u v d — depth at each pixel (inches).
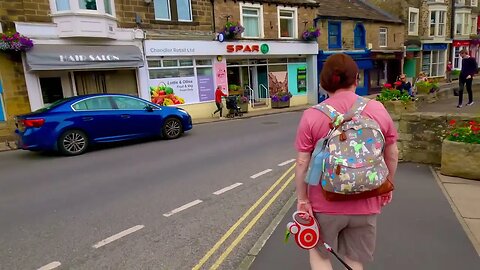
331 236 87.3
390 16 1090.1
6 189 235.1
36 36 461.7
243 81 744.3
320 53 847.7
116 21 534.0
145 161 302.4
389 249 126.8
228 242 148.3
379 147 79.0
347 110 82.4
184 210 186.1
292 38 784.3
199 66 641.6
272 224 157.2
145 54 565.6
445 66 1270.9
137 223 171.0
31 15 460.8
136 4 557.9
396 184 194.2
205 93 654.5
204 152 331.3
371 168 77.0
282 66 795.4
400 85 534.6
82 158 326.3
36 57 453.1
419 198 171.8
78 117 344.5
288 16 785.6
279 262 125.2
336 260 121.1
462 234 134.9
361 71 976.9
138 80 567.2
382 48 1024.9
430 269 113.7
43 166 299.7
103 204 199.0
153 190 221.3
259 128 481.4
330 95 87.9
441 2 1181.1
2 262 138.3
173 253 140.9
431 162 229.6
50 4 473.7
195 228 163.2
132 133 382.6
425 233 136.9
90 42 509.0
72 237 158.2
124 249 145.6
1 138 441.7
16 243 154.3
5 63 450.3
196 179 242.7
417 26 1158.3
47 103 493.4
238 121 583.5
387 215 154.8
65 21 476.7
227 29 655.8
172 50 594.6
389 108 258.8
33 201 208.8
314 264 93.2
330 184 78.6
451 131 214.2
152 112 399.2
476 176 195.2
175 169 271.3
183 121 426.9
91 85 531.5
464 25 1293.1
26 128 329.7
